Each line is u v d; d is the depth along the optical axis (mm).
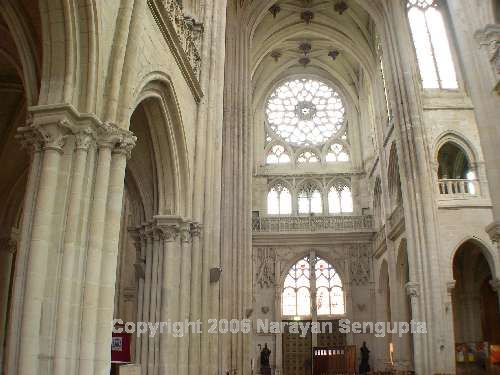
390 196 32281
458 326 28875
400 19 29438
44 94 9453
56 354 8312
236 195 28859
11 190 17625
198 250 16109
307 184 41000
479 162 26312
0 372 16438
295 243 38562
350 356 34562
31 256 8633
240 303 27328
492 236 18156
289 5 36219
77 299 8797
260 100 43562
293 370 36438
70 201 9039
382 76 35094
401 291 30484
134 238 15828
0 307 17422
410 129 27016
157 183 15695
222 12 20688
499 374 24188
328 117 43281
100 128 9680
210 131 18031
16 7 10867
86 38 9672
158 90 14062
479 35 20312
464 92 27969
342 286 37844
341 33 37750
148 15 12812
